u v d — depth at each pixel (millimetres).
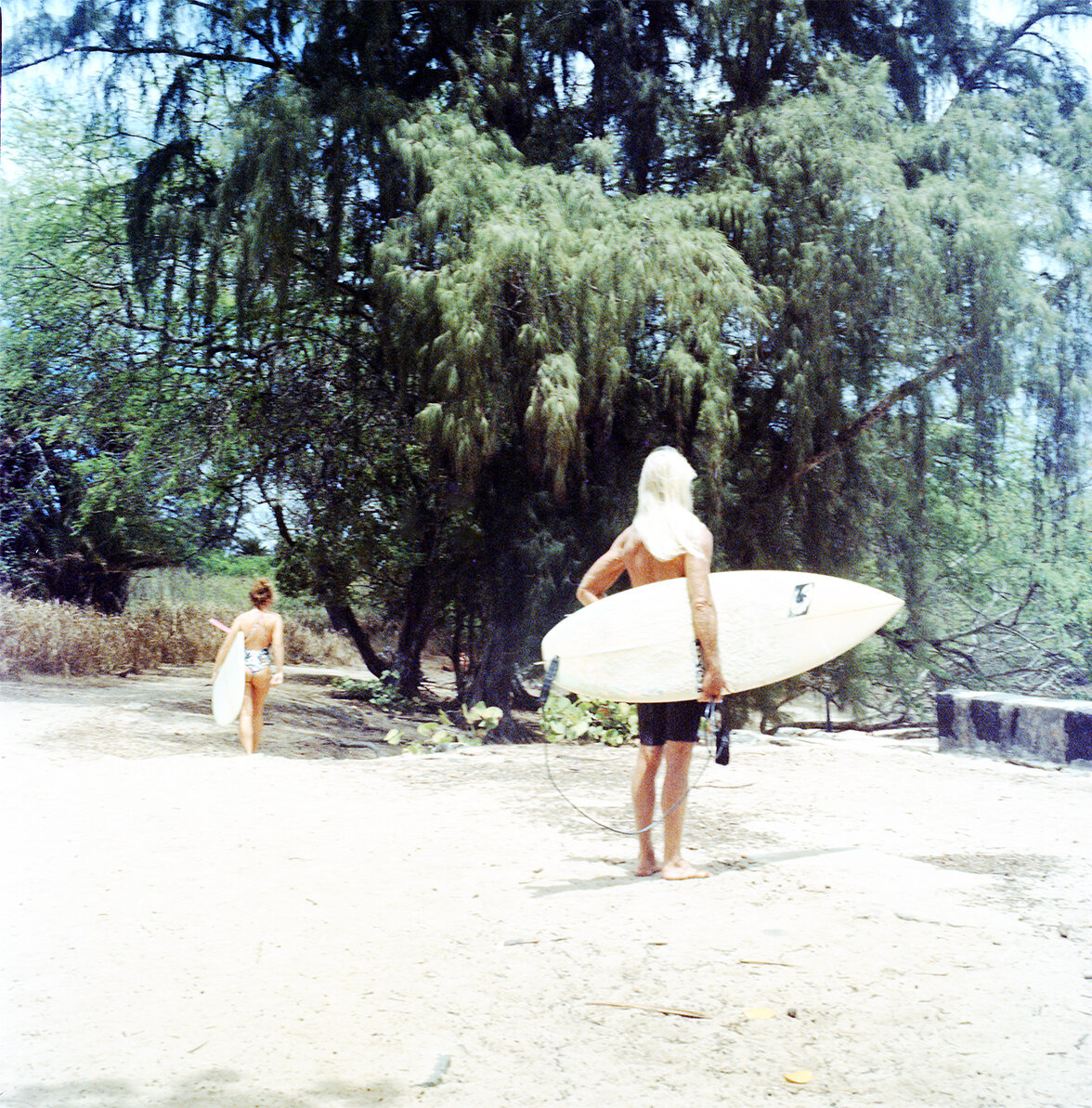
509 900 4500
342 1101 2754
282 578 20906
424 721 17469
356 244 15734
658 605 4809
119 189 18391
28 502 23453
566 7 15578
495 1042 3121
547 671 4930
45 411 21406
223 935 4062
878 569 16203
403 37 16453
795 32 15086
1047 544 19062
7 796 6879
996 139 14938
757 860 5160
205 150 16031
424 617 20344
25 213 20812
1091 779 7410
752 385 15391
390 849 5434
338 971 3680
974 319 14398
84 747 9375
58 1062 2973
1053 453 16203
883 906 4391
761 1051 3053
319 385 17562
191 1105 2725
